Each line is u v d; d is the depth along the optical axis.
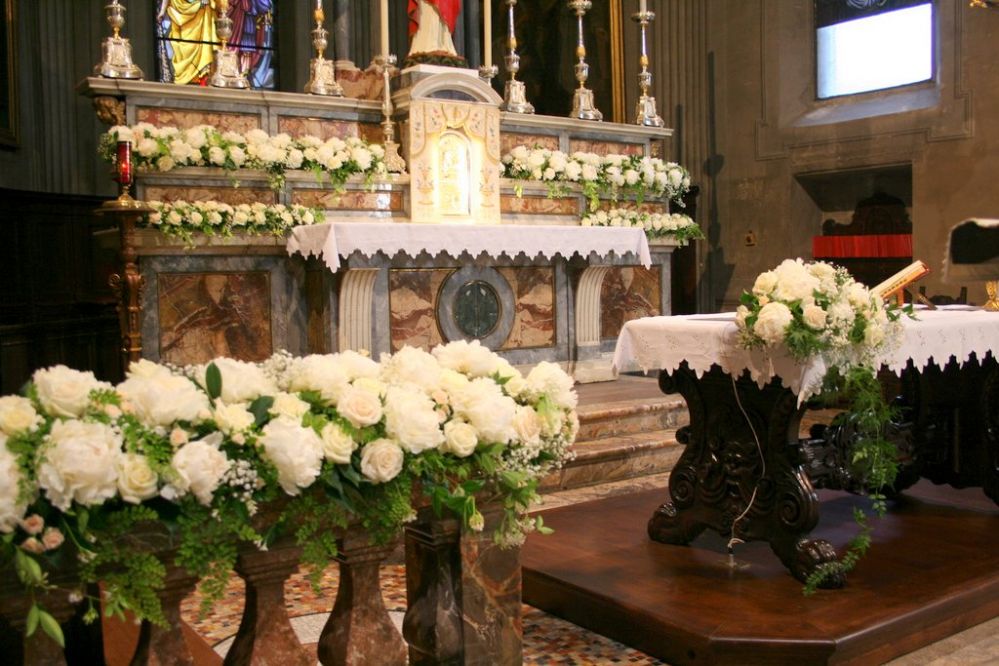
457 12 7.74
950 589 3.67
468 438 2.12
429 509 2.23
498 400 2.18
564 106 11.95
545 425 2.28
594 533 4.59
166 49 10.91
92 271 9.51
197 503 1.80
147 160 6.33
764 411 3.91
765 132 11.00
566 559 4.17
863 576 3.86
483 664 2.28
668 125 11.66
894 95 10.08
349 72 7.58
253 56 11.43
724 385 4.05
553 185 7.93
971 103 9.22
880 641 3.33
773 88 10.91
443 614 2.26
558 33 11.91
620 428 6.59
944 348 4.15
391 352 6.96
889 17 10.11
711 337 3.87
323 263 6.71
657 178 8.38
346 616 2.16
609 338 8.34
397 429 2.01
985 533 4.47
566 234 7.27
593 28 11.73
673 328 4.02
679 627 3.34
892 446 3.87
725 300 11.48
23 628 1.76
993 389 4.79
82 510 1.65
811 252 11.00
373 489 2.01
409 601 2.37
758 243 11.15
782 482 3.83
